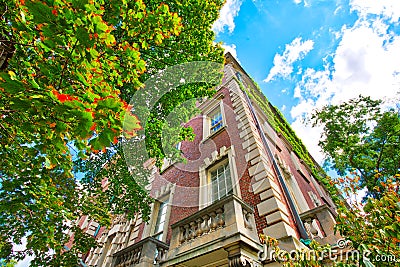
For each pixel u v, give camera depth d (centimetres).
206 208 508
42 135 246
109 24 295
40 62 235
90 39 200
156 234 815
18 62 257
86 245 663
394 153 1372
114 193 693
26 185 404
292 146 1428
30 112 203
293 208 550
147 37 339
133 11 301
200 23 572
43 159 334
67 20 188
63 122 213
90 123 204
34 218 493
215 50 686
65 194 604
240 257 380
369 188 1054
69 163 390
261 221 518
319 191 1270
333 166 1705
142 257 577
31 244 514
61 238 605
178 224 550
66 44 202
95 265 1017
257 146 692
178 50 537
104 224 691
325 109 1666
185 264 473
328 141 1627
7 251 593
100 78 229
